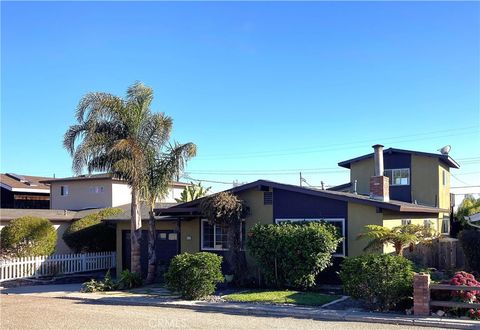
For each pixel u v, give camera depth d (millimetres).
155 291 17359
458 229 33000
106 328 10945
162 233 22047
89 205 33656
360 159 32344
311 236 16219
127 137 19000
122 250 23547
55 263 22562
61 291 18234
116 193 33312
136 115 19266
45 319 12164
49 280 21422
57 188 35031
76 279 22406
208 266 15266
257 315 12812
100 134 18766
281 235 16609
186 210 19359
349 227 17719
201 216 20062
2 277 20328
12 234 22688
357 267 13070
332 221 18031
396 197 31016
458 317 11750
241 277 18000
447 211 29656
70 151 19047
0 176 38188
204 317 12469
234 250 18328
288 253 16375
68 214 28203
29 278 21312
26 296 17047
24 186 36719
